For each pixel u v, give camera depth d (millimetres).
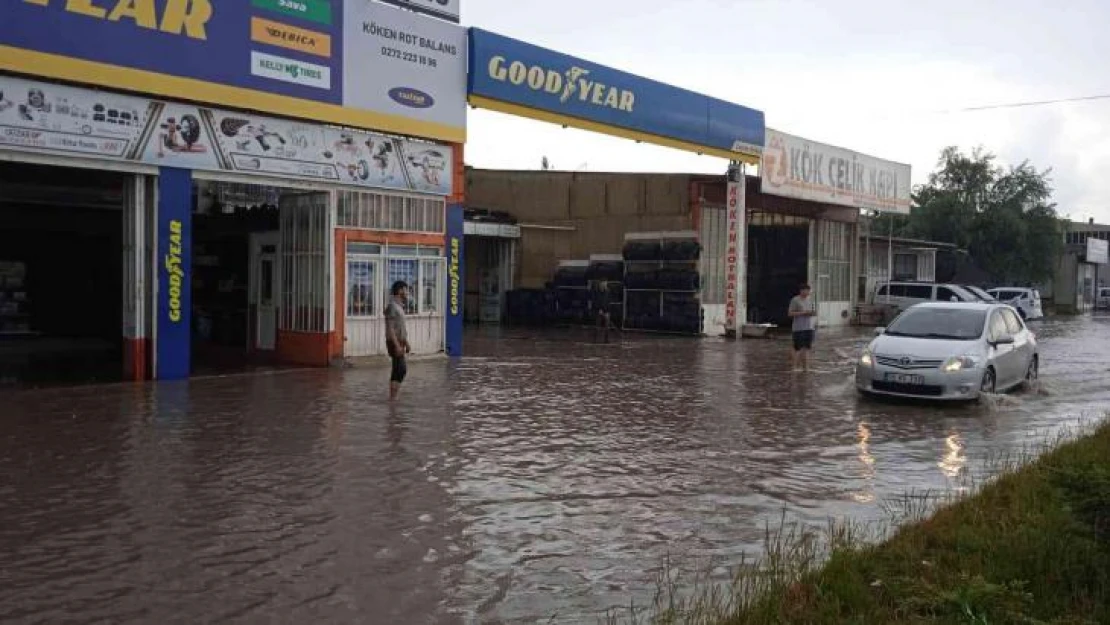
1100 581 5117
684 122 23562
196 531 6422
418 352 18484
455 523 6773
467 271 33469
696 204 28656
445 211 18781
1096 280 62188
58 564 5680
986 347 13766
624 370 17375
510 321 32094
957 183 52438
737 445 10031
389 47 17141
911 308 15125
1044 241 51250
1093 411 13070
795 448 9938
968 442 10461
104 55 13148
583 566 5867
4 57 12188
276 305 17781
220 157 14797
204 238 19953
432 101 18016
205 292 20562
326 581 5480
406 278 18141
